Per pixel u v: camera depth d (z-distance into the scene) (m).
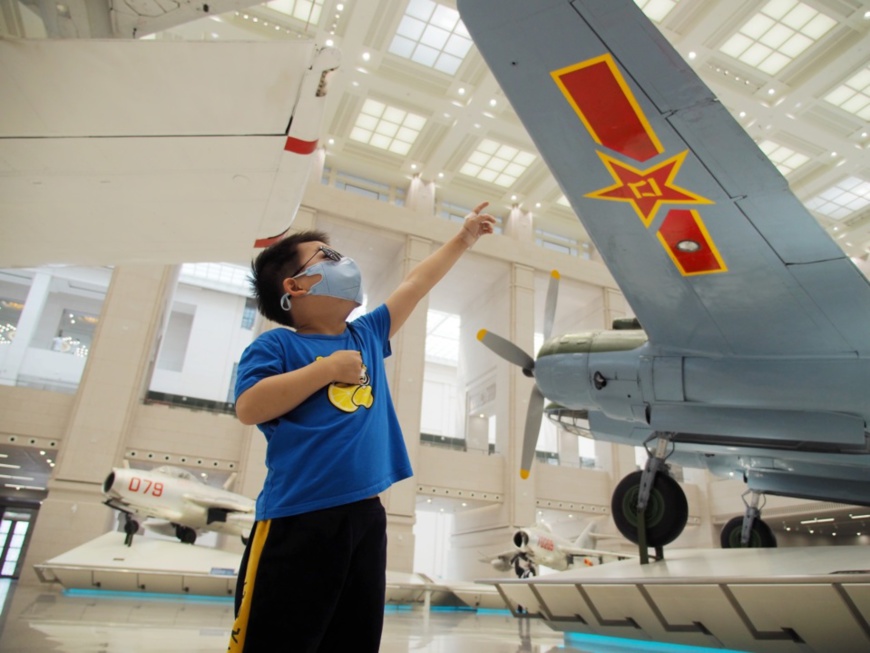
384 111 18.94
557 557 13.83
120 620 5.30
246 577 0.93
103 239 2.67
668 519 5.45
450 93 18.08
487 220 1.56
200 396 24.53
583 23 3.18
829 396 4.21
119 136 2.04
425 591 12.13
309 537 0.91
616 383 5.18
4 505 19.69
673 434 5.44
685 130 3.41
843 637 3.43
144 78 1.84
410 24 16.06
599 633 5.09
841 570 3.84
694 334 4.56
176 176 2.29
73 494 14.53
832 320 3.94
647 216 3.92
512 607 6.00
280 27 16.22
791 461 6.59
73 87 1.84
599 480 20.95
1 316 22.66
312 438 0.98
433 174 21.66
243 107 2.01
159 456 16.05
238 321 26.41
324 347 1.15
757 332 4.27
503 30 3.31
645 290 4.39
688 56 16.06
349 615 0.96
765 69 16.34
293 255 1.29
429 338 30.72
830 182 19.78
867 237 22.47
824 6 14.39
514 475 19.45
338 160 21.05
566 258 22.94
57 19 2.12
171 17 2.24
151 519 11.94
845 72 15.96
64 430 15.22
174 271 19.28
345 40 16.39
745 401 4.52
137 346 16.33
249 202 2.49
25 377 19.39
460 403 24.91
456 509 22.39
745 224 3.68
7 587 9.89
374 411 1.11
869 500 6.59
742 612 3.87
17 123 1.94
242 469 16.52
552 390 5.67
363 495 0.98
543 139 3.79
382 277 23.05
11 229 2.54
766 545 7.30
